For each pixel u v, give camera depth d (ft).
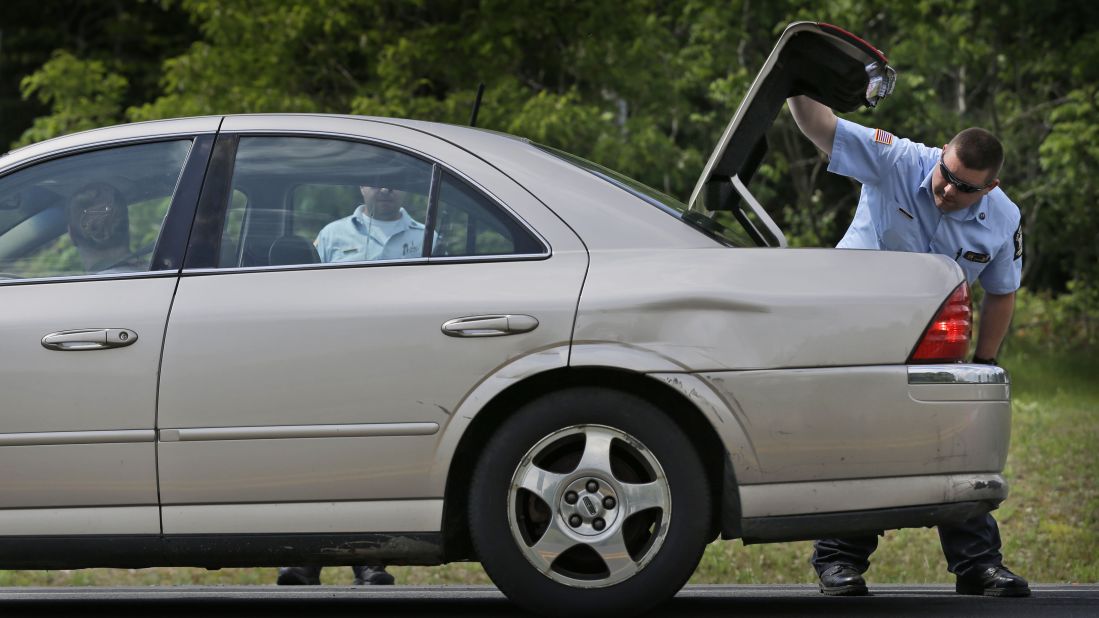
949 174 63.62
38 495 52.75
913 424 51.60
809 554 102.73
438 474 51.52
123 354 52.49
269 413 51.80
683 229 53.83
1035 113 228.84
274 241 54.08
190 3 189.67
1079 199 222.69
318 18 175.22
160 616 60.95
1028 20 206.39
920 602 63.05
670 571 51.55
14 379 52.85
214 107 179.42
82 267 54.75
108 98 199.52
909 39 212.84
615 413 51.70
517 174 54.24
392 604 65.26
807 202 229.86
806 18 207.00
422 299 52.08
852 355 51.65
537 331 51.42
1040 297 244.01
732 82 197.06
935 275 53.11
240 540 52.13
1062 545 103.24
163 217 54.85
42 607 65.82
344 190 54.49
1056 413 155.94
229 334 52.21
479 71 180.86
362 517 51.80
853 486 51.49
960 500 51.80
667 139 190.49
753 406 51.21
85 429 52.37
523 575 51.88
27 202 56.03
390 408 51.52
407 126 55.67
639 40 186.70
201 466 51.98
